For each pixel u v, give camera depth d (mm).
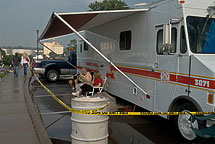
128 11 5699
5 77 14539
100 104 3516
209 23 4637
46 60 13484
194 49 4398
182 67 4492
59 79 14836
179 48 4586
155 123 5887
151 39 5473
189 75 4320
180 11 4535
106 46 7996
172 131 5289
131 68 6426
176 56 4637
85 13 5422
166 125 5727
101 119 3434
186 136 4523
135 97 6266
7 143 4082
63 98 8945
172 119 5078
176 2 4637
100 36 8453
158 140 4750
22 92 9242
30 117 5809
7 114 5984
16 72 14898
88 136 3393
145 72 5750
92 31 9258
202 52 4461
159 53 5172
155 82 5348
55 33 8977
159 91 5195
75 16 5703
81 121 3373
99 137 3443
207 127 3916
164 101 5031
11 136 4422
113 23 7391
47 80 13891
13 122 5305
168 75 4875
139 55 6012
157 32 5246
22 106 6871
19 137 4375
